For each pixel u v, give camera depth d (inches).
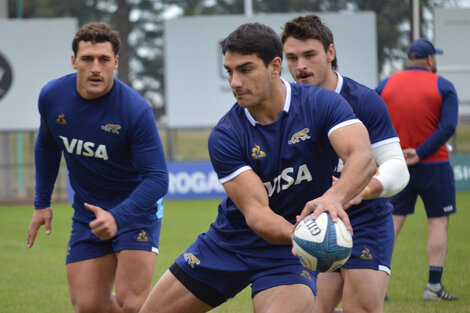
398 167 467.2
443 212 741.3
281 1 3245.6
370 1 2755.9
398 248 1069.8
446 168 741.9
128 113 518.0
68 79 533.0
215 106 2116.1
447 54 1993.1
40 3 3956.7
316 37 483.2
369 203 483.2
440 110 737.0
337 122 392.2
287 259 423.5
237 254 432.1
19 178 2155.5
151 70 4392.2
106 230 458.3
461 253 1010.1
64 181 2146.9
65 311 702.5
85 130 526.9
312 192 416.8
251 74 384.8
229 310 710.5
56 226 1428.4
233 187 404.8
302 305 405.7
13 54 2095.2
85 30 505.0
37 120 2110.0
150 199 507.8
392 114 751.7
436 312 661.9
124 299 544.7
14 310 706.2
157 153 520.4
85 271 550.0
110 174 545.6
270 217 389.1
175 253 1044.5
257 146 406.0
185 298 440.5
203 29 2100.1
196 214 1567.4
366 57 2098.9
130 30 4197.8
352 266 472.1
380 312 475.8
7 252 1099.9
